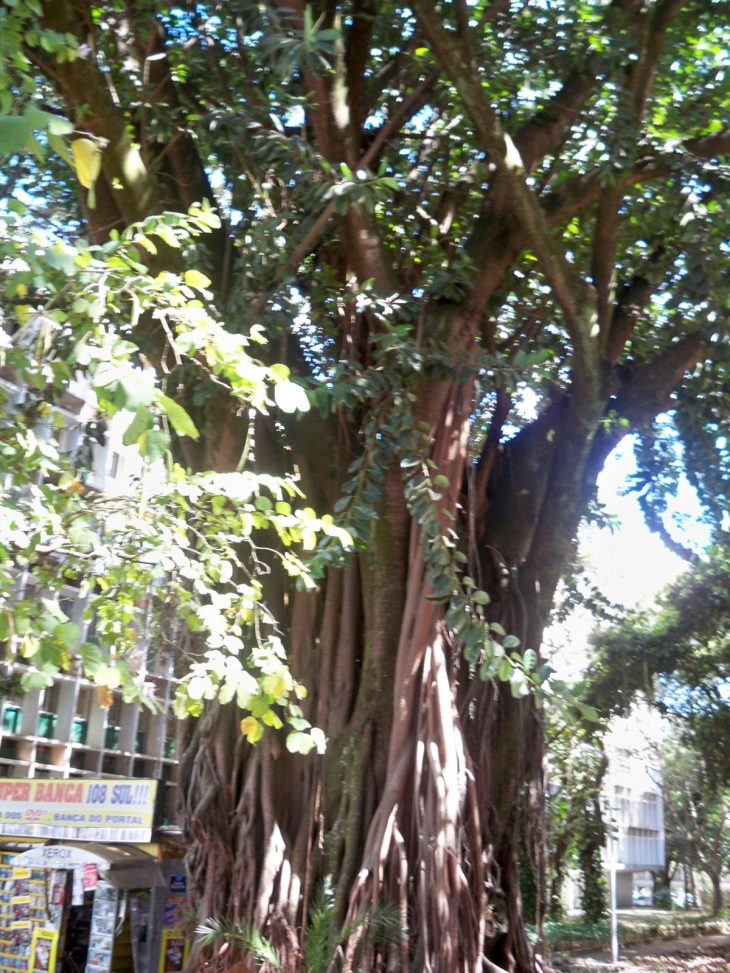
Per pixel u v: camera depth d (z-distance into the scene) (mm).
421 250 10836
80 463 11008
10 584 4926
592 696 20703
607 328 11094
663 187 11164
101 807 12734
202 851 9523
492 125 9188
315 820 9453
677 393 12273
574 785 22297
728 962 20125
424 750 8969
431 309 9867
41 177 11844
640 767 38125
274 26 8531
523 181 9328
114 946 12969
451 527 9391
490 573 10867
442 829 8641
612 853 21016
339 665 10000
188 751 10078
